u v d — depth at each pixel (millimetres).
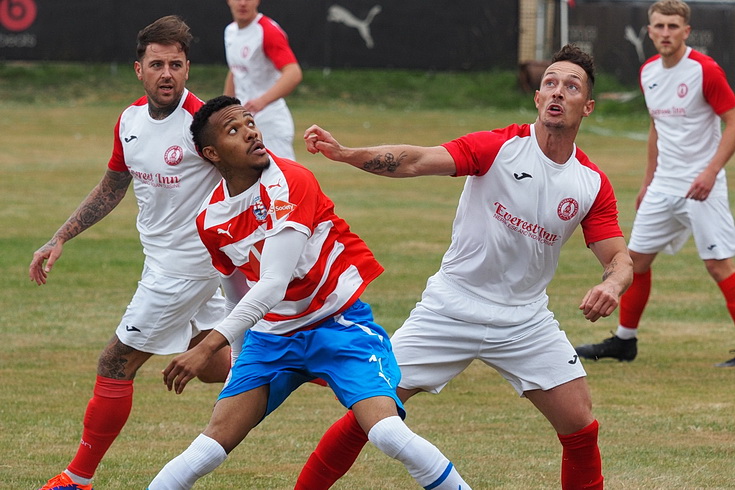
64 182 40688
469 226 11039
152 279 12328
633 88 69438
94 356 18828
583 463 11086
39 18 66625
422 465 9586
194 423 15086
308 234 9875
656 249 19297
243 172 9961
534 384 11023
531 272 11062
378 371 10070
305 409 16031
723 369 18594
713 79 18672
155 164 12203
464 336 11125
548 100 10539
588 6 69500
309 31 68688
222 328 9477
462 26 69812
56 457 13367
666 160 19391
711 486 12445
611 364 19125
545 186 10734
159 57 12086
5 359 18516
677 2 19281
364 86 68062
